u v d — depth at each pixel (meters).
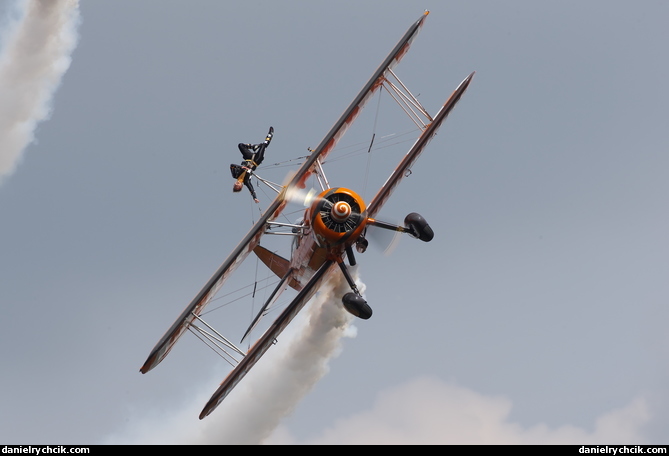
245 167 95.75
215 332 91.00
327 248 88.69
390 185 93.81
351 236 87.12
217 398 88.50
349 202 87.38
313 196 89.69
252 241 92.38
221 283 92.12
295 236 95.31
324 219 86.88
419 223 89.50
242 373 89.75
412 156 95.56
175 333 89.69
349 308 88.62
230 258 91.44
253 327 93.69
